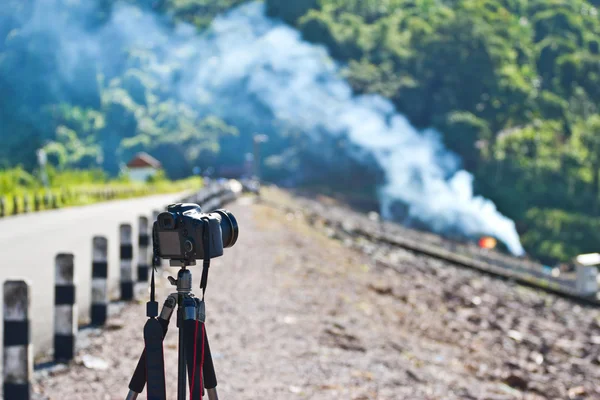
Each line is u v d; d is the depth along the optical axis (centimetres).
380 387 1112
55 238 2725
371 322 1727
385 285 2508
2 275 1761
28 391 806
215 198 4338
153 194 9125
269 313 1527
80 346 1084
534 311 2848
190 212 462
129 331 1208
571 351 2034
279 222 4256
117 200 6900
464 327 2072
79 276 1772
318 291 1961
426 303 2383
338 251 3269
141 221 1648
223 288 1764
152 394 445
